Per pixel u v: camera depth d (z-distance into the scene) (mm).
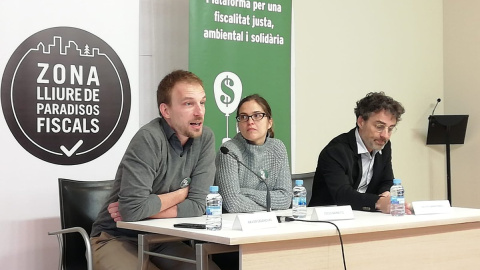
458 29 6062
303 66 5246
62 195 3002
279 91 4523
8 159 3582
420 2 6039
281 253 2193
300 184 2867
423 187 6035
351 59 5547
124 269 2619
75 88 3793
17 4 3615
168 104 2773
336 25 5453
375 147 3373
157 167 2721
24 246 3615
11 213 3580
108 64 3889
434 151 6074
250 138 3207
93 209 3053
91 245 2844
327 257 2342
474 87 5922
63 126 3754
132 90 3963
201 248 2131
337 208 2660
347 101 5523
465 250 2893
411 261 2664
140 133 2732
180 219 2697
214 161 2975
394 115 3316
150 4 4398
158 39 4430
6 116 3580
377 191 3582
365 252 2479
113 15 3902
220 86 4266
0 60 3566
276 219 2381
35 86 3672
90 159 3838
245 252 2092
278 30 4523
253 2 4410
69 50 3773
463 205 5988
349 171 3381
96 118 3859
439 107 6094
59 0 3738
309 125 5277
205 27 4215
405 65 5918
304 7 5250
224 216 2801
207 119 4219
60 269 3105
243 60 4363
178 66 4512
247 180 3193
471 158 5930
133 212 2598
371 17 5691
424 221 2648
